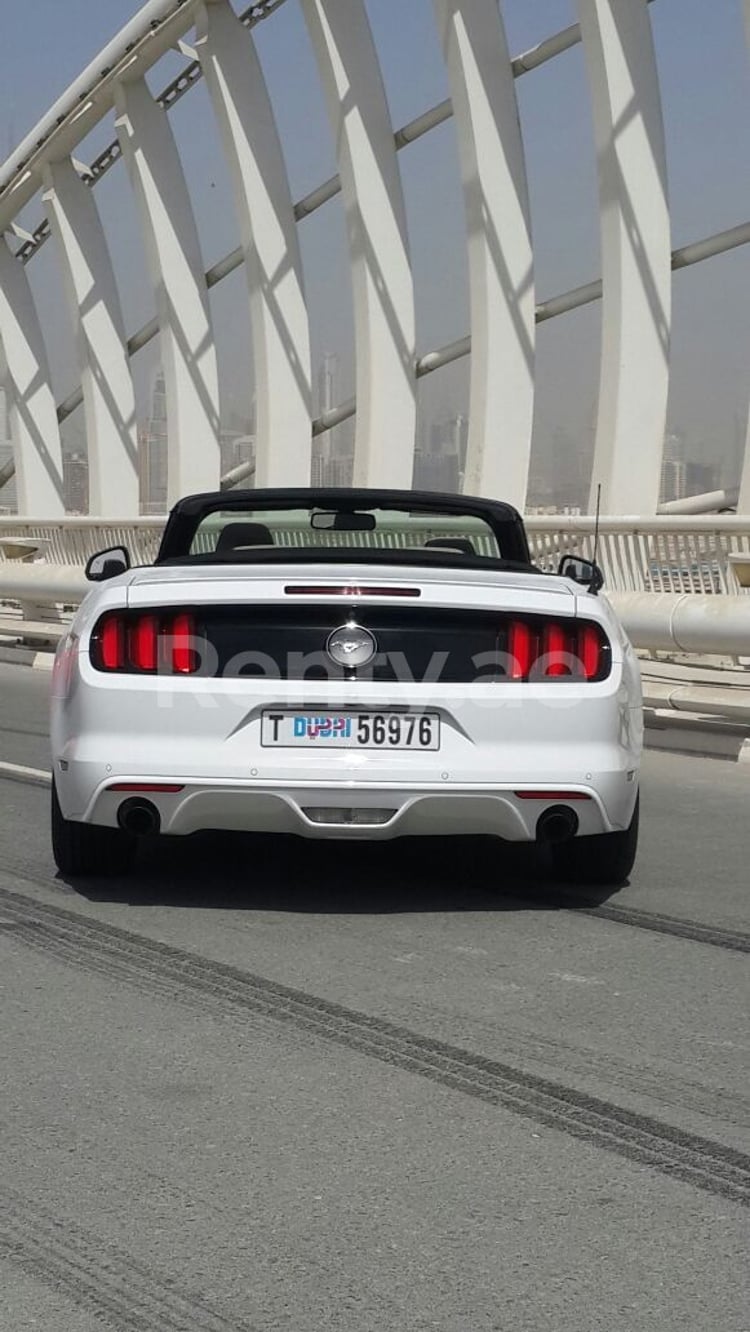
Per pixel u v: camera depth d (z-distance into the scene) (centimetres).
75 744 566
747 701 1054
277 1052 422
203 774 550
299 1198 331
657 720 1111
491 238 1906
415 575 570
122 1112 378
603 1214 325
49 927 549
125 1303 287
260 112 2317
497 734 555
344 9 2089
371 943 533
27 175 2803
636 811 608
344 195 2114
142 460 2794
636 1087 399
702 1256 307
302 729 552
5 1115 376
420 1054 421
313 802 550
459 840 716
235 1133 366
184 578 568
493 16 1911
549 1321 282
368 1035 437
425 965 507
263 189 2311
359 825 554
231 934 542
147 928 549
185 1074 405
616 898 607
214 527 702
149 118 2514
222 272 2527
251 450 2600
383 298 2114
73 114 2622
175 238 2525
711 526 1220
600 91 1734
